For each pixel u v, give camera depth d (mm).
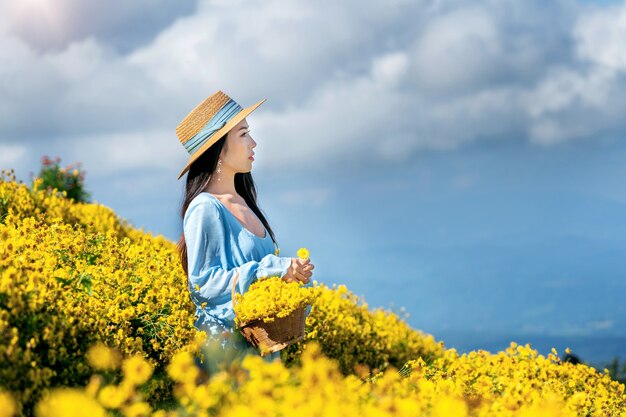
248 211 5719
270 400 3527
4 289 4441
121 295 6066
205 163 5703
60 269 5906
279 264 5223
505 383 5957
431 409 4070
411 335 10992
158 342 5875
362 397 4051
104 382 4715
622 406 6879
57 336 4648
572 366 7355
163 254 7629
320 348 8344
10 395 3883
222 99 5762
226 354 5180
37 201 10219
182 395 3861
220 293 5223
